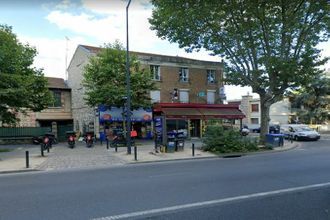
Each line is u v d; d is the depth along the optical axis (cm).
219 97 3812
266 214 627
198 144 2484
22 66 2638
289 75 2139
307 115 4678
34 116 3491
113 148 2245
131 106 2716
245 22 2150
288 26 2100
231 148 1955
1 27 2483
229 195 792
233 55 2350
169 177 1074
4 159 1677
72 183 1004
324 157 1598
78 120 3584
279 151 2077
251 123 5653
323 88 4562
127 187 914
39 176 1193
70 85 3812
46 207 709
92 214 649
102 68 2730
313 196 773
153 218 617
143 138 3309
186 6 2164
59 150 2150
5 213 667
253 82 2325
